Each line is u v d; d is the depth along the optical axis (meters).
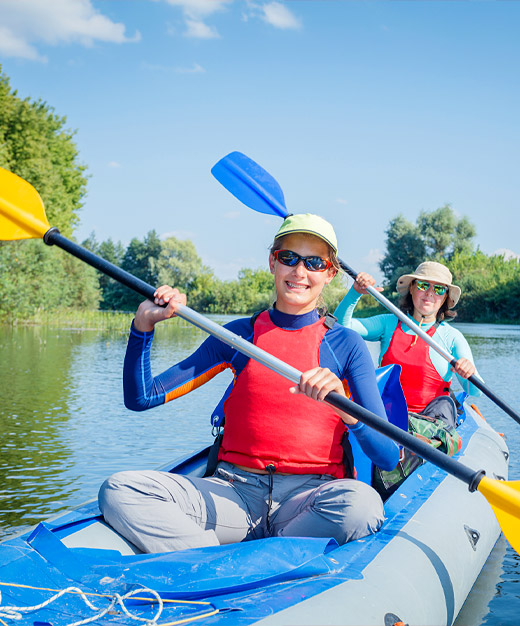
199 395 8.08
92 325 24.47
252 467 2.28
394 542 2.15
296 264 2.29
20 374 9.30
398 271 51.06
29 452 4.93
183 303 2.12
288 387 2.25
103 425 5.96
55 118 35.59
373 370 2.33
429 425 3.24
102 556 1.94
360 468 2.52
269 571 1.84
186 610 1.67
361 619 1.69
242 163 3.87
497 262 45.44
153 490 2.10
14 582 1.76
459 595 2.33
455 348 4.09
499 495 2.05
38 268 24.11
